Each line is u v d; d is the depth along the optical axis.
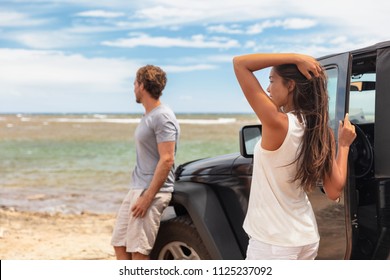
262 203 4.79
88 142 91.25
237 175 7.57
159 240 8.12
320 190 6.42
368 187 7.01
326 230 6.43
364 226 6.88
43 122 145.50
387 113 6.08
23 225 17.33
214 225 7.49
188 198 7.66
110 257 12.77
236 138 92.69
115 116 187.25
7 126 129.88
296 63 4.63
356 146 7.11
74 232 16.20
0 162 61.06
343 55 6.39
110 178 45.44
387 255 6.36
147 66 7.98
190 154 75.31
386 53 6.12
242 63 4.65
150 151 7.95
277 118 4.57
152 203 7.85
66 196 31.44
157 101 8.00
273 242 4.71
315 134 4.62
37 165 57.75
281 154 4.64
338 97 6.31
